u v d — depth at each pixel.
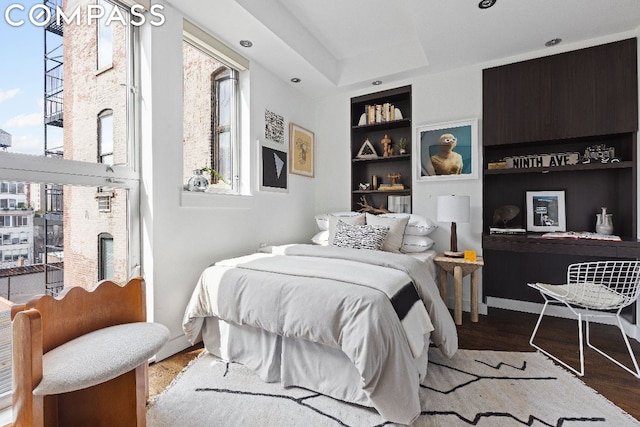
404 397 1.34
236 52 2.77
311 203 3.96
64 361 1.09
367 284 1.59
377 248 2.76
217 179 2.85
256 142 3.01
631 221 2.62
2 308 1.47
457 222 3.00
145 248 2.04
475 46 2.77
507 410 1.50
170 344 2.11
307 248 2.48
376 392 1.35
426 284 1.96
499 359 2.04
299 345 1.70
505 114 2.99
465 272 2.84
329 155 3.98
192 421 1.43
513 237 2.76
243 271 1.92
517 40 2.67
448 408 1.52
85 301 1.37
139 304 1.54
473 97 3.13
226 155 2.93
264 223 3.12
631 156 2.57
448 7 2.23
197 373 1.85
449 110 3.24
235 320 1.83
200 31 2.39
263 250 2.73
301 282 1.69
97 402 1.32
